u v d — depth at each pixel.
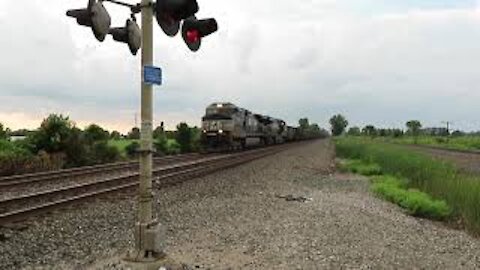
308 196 21.80
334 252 11.63
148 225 9.70
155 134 58.38
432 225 17.53
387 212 18.88
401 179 30.34
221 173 30.00
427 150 67.75
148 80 9.36
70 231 13.01
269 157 47.62
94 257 10.53
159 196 19.59
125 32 9.19
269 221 14.91
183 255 10.83
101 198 18.31
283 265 10.42
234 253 11.22
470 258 12.31
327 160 49.94
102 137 43.78
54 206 15.69
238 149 56.06
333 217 16.12
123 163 35.53
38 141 34.22
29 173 27.80
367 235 13.83
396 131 162.25
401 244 13.15
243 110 55.31
